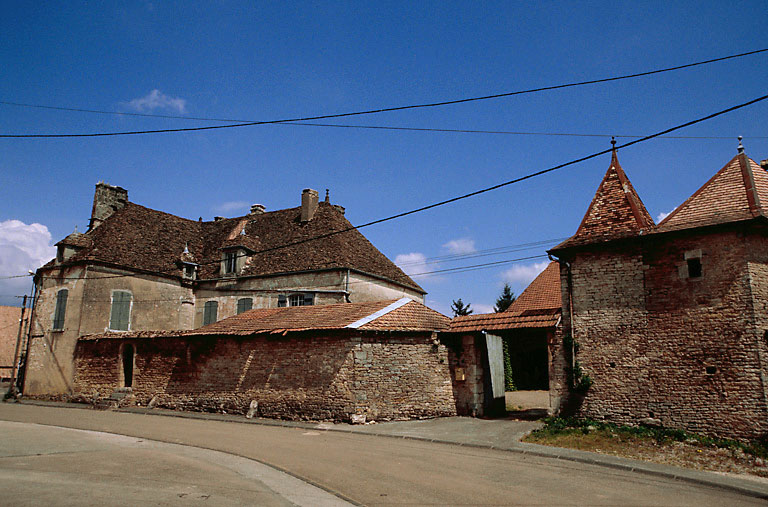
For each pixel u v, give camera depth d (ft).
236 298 93.81
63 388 84.53
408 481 32.14
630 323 48.98
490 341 65.00
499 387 65.41
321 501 27.53
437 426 54.39
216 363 69.67
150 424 58.85
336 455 40.52
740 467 37.11
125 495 27.07
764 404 41.63
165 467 34.78
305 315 68.95
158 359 75.77
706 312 45.34
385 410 58.03
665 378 46.39
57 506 24.61
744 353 43.06
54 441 45.06
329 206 101.91
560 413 51.88
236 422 61.11
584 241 52.42
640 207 54.90
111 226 97.04
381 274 95.25
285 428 56.39
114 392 78.54
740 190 47.16
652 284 48.47
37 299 92.27
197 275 100.17
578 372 50.83
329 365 59.67
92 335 83.56
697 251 46.57
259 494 28.48
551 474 34.81
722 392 43.57
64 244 89.86
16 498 25.81
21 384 93.35
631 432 45.68
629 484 32.76
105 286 88.07
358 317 61.77
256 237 102.01
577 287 52.60
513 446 43.93
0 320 141.08
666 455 40.22
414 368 60.64
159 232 104.58
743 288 43.91
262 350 65.98
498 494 29.35
